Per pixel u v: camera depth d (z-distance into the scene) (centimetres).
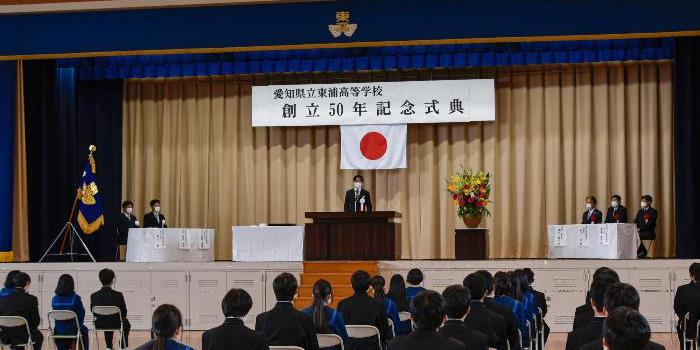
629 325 399
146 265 1650
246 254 1644
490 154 2039
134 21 1888
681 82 1911
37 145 2056
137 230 1684
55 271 1672
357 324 859
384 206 2078
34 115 2058
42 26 1905
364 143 2047
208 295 1633
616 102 2009
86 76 2123
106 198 2150
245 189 2141
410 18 1816
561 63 1978
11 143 1959
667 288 1555
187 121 2167
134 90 2175
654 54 1948
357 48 2020
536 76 2041
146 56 2094
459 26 1803
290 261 1620
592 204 1844
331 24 1836
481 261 1588
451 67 2011
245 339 618
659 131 1997
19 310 1066
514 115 2048
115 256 2141
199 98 2164
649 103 1992
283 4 1853
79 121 2150
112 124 2155
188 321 1634
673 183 1978
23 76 2036
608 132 2011
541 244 2030
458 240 1644
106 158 2155
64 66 2108
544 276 1582
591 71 2023
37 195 2053
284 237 1638
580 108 2025
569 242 1655
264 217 2123
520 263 1586
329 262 1606
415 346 525
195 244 1700
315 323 769
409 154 2069
